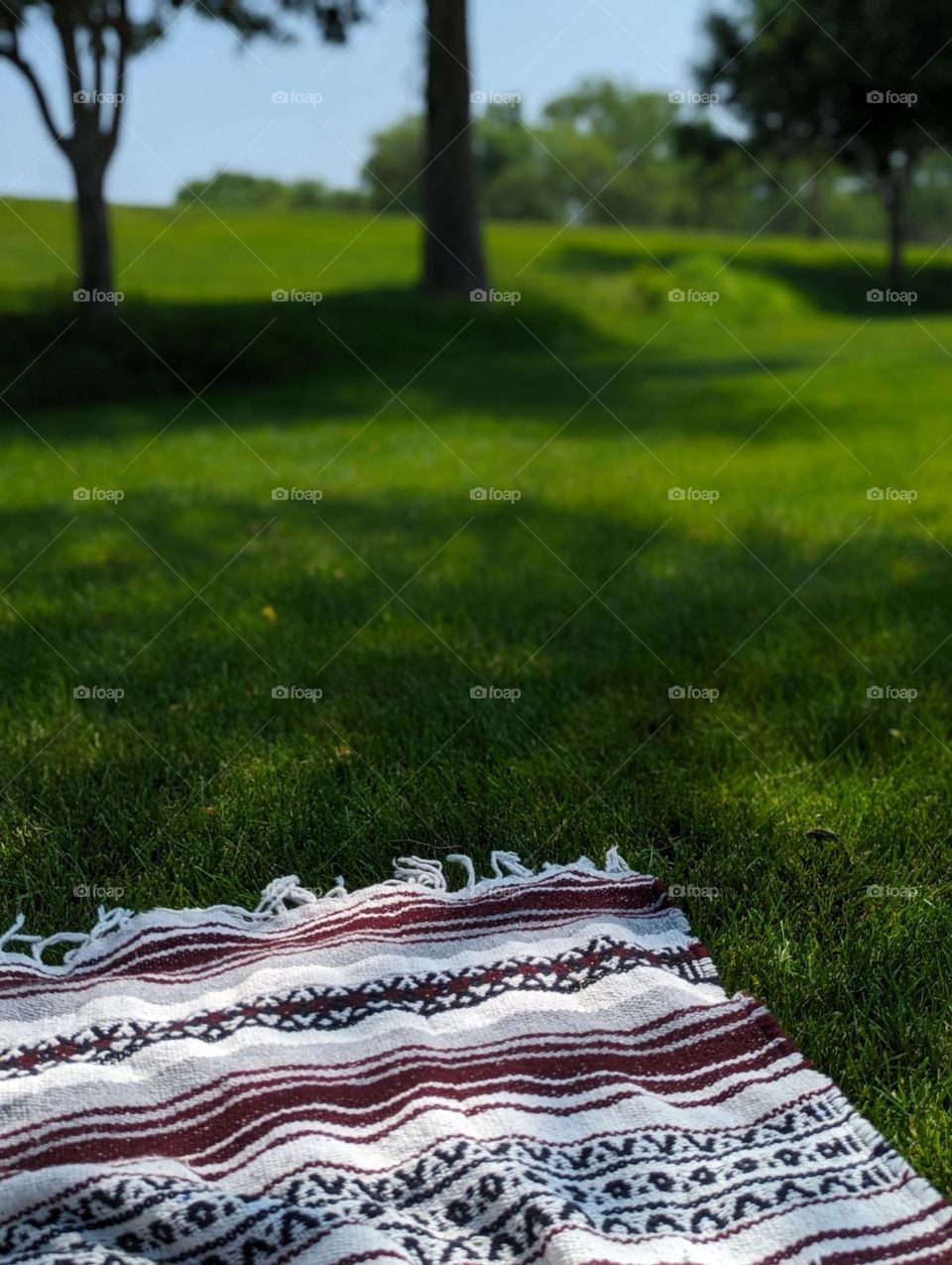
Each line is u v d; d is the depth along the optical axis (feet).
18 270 52.75
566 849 8.32
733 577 15.30
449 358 41.45
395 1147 5.38
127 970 6.89
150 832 8.52
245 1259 4.62
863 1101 5.81
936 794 9.07
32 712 10.83
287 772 9.44
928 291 66.03
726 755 9.89
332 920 7.31
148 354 36.78
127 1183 4.91
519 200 95.04
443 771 9.43
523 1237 4.74
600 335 47.26
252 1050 6.00
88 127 40.78
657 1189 5.15
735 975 6.89
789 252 75.41
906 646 12.44
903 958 6.91
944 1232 4.81
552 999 6.49
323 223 67.56
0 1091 5.65
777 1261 4.70
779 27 64.18
